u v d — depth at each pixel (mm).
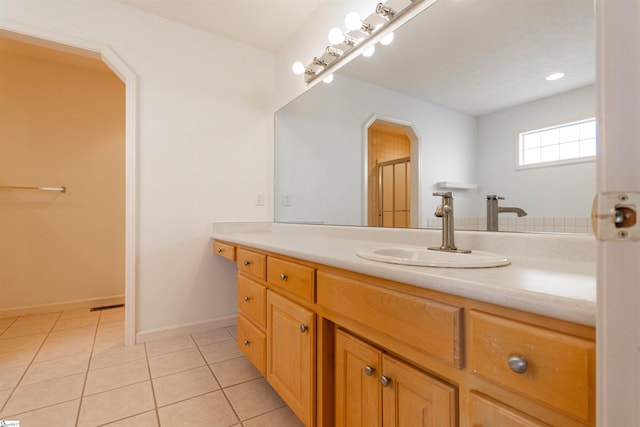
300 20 2229
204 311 2332
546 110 1032
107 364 1790
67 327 2363
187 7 2080
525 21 1085
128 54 2062
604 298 366
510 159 1127
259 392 1539
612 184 358
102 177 2955
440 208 1166
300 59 2309
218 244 2203
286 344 1279
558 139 1003
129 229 2059
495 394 581
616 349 355
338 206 1949
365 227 1712
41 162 2713
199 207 2309
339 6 1898
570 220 979
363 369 924
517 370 523
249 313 1640
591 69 936
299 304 1214
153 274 2146
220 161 2398
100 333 2252
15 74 2627
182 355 1922
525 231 1088
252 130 2549
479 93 1217
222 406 1422
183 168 2250
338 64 1941
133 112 2059
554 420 498
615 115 356
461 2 1280
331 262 986
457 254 1060
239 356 1922
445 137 1342
